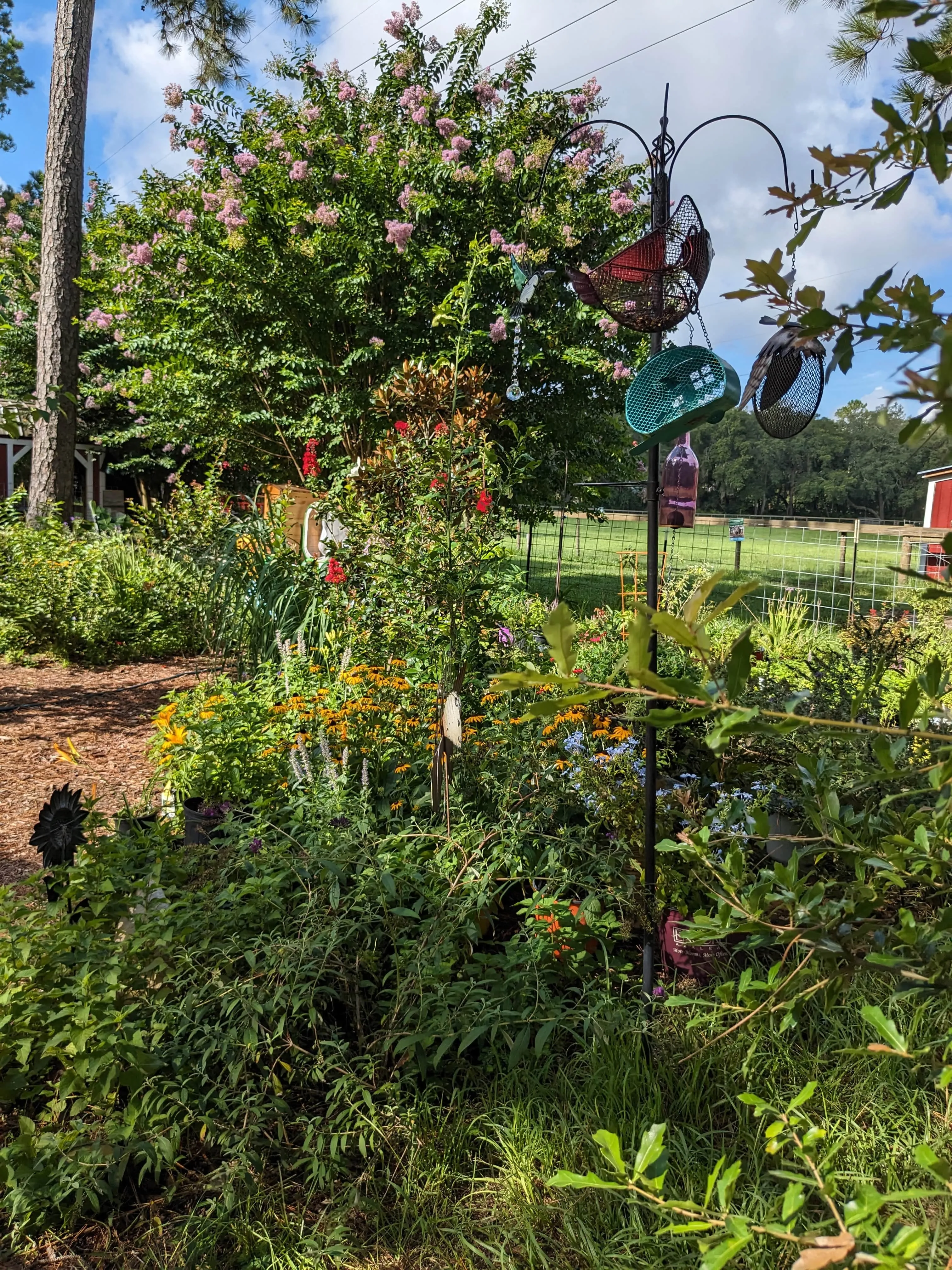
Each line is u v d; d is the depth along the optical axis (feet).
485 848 9.17
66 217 31.27
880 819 4.97
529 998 7.69
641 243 7.36
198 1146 6.87
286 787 10.97
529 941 8.00
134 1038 6.37
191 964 7.20
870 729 3.06
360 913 7.94
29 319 52.21
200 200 35.06
